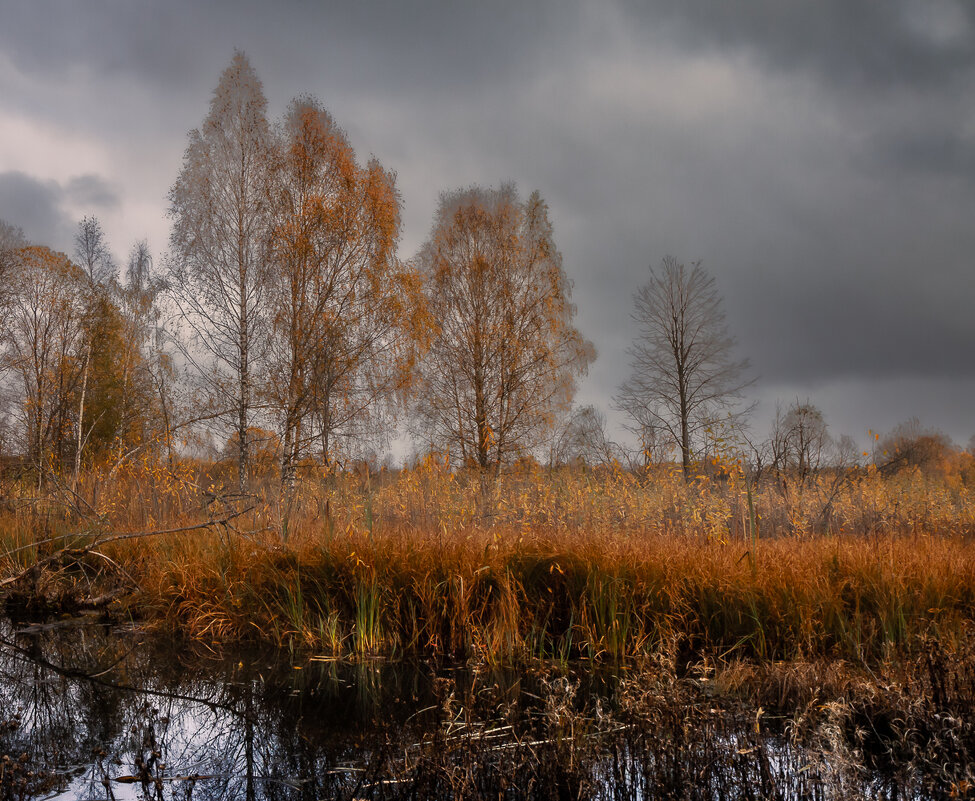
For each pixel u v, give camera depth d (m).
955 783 2.83
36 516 9.26
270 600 6.11
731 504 8.50
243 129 15.09
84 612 6.86
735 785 2.96
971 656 3.90
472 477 10.38
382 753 3.46
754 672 4.26
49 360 22.11
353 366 15.12
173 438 11.45
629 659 4.89
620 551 5.98
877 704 3.70
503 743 3.48
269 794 3.05
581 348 21.31
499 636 5.14
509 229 20.80
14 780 3.24
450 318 20.23
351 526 6.93
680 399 23.17
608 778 3.07
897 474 11.17
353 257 15.73
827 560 5.94
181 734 3.85
